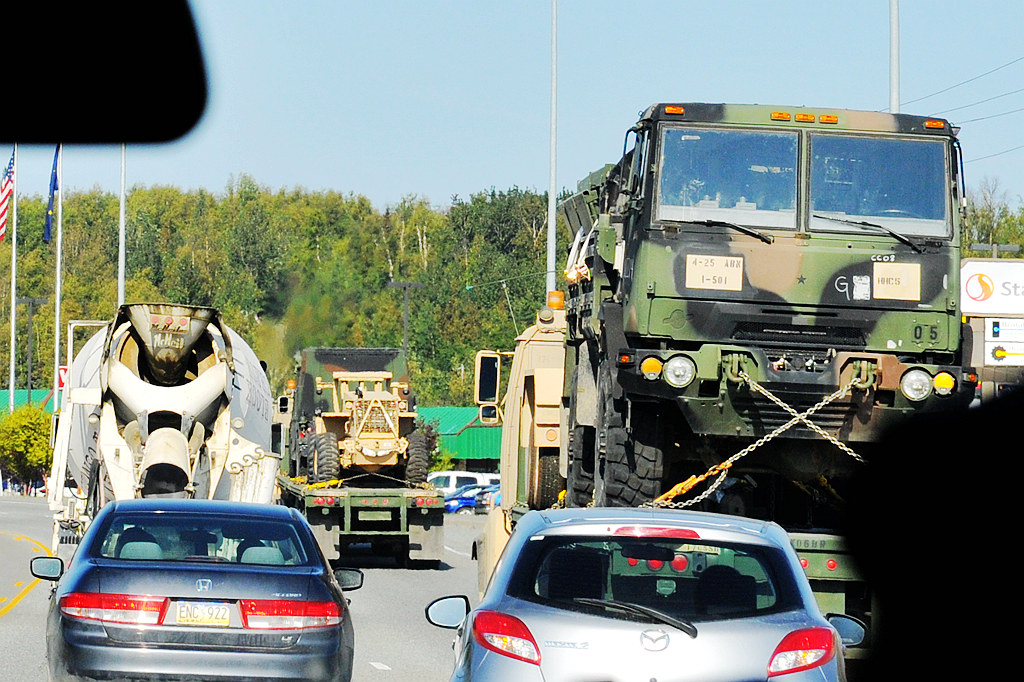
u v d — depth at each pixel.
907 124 46.41
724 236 45.44
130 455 66.00
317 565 37.50
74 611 34.66
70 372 70.75
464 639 26.72
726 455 47.25
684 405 44.69
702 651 24.14
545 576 25.66
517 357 59.66
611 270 49.47
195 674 34.53
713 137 45.88
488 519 57.56
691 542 25.98
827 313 45.38
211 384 67.25
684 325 45.22
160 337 66.69
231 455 67.75
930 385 44.62
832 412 45.19
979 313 143.00
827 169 46.06
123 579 35.00
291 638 35.44
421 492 99.00
